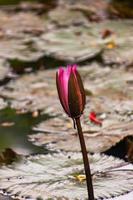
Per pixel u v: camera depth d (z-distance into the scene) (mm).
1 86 3066
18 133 2678
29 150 2549
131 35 3572
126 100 2809
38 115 2797
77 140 2559
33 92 2961
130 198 2281
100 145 2512
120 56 3221
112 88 2908
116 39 3479
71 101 2164
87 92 2887
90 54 3273
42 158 2426
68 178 2324
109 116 2691
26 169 2377
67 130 2629
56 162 2400
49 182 2312
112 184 2297
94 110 2744
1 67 3217
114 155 2488
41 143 2582
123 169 2367
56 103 2857
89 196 2213
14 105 2883
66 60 3393
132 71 3051
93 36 3592
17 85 3043
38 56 3373
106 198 2250
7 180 2334
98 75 3035
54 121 2697
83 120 2668
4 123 2760
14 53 3451
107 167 2379
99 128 2605
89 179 2209
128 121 2641
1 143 2604
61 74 2162
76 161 2398
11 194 2281
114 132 2570
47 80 3055
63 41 3566
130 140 2541
